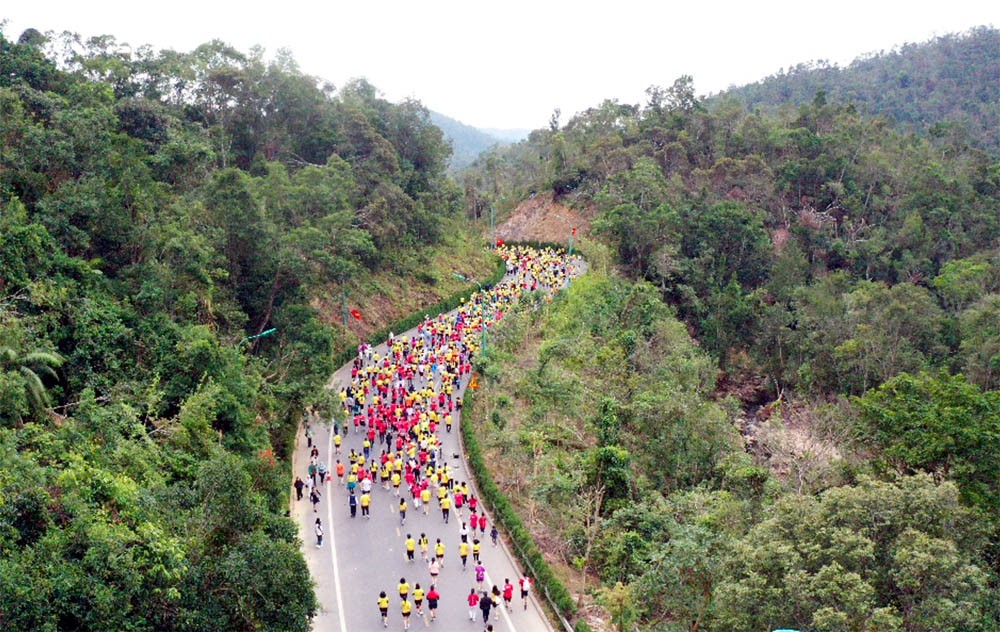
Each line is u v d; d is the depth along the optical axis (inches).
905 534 940.0
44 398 1173.7
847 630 837.2
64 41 2340.1
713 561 1048.8
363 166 3125.0
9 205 1407.5
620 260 3563.0
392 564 1305.4
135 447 1117.1
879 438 1535.4
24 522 831.1
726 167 4288.9
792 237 3858.3
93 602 767.1
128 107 2223.2
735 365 3056.1
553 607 1188.5
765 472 1530.5
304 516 1465.3
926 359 2529.5
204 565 877.8
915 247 3823.8
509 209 5004.9
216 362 1443.2
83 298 1412.4
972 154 4569.4
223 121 2881.4
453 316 2925.7
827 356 2687.0
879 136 4795.8
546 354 2074.3
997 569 1130.0
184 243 1620.3
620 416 1836.9
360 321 2605.8
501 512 1466.5
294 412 1827.0
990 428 1337.4
